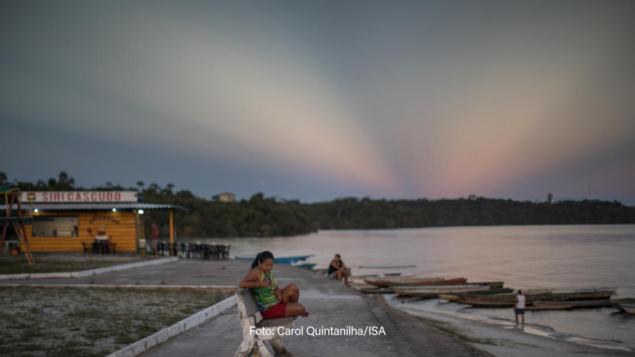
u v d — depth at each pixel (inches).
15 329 313.9
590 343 459.5
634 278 1086.4
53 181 2364.7
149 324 331.6
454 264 1568.7
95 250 1127.0
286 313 228.1
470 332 514.0
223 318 380.2
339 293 538.3
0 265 790.5
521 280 1085.1
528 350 418.9
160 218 4175.7
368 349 270.4
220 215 4810.5
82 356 244.5
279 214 5354.3
